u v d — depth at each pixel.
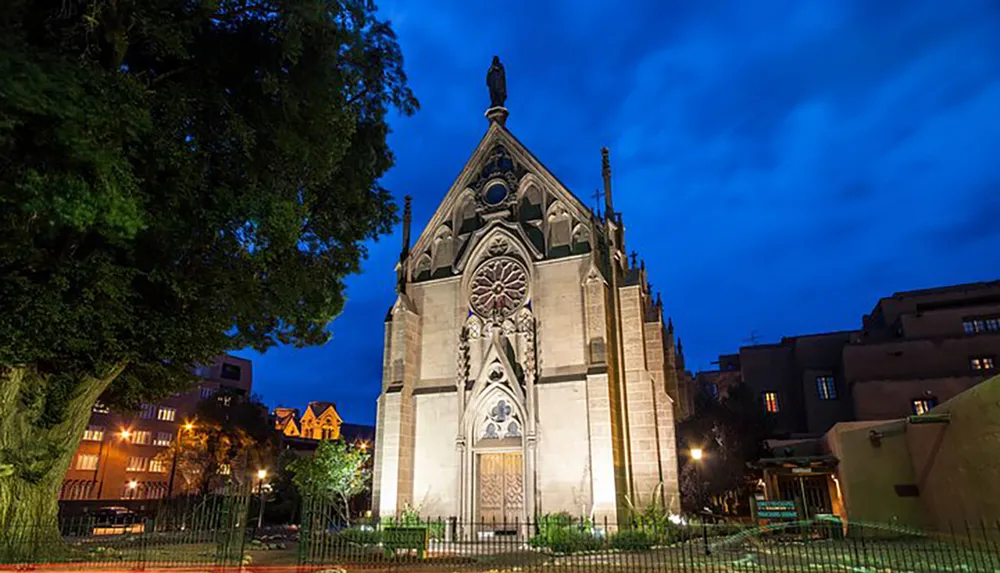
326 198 19.41
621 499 25.62
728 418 36.88
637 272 29.97
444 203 34.12
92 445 58.91
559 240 30.95
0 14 10.62
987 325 38.75
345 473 29.53
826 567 15.52
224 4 14.16
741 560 17.20
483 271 31.67
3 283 12.35
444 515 28.58
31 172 10.21
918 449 23.25
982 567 14.89
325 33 15.04
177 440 50.00
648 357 30.34
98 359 15.44
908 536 22.75
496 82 35.34
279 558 18.94
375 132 20.06
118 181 11.08
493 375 29.64
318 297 20.02
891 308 43.72
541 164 32.38
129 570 15.10
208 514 21.81
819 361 44.19
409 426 30.39
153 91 12.81
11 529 15.52
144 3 12.62
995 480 17.77
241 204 14.38
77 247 13.59
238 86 15.31
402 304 32.00
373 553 19.75
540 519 23.88
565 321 29.09
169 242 14.37
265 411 60.41
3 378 15.28
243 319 19.02
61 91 10.16
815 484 28.47
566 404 27.61
